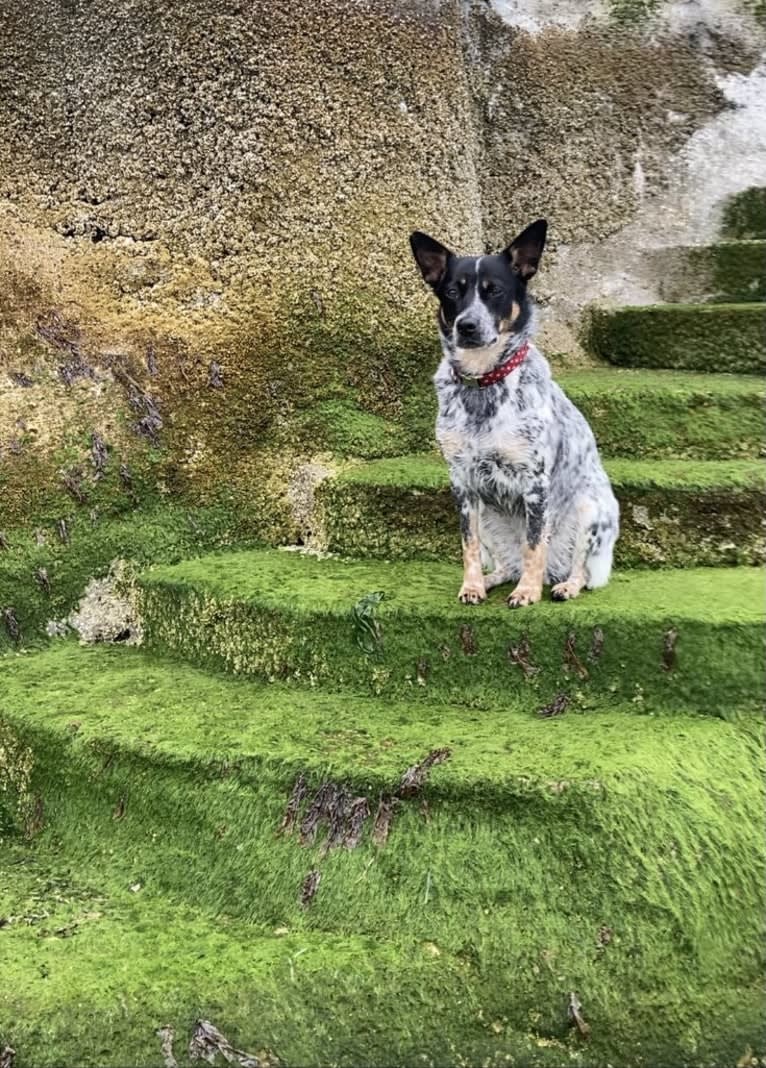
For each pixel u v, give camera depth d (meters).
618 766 1.17
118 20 1.91
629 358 2.26
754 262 2.32
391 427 1.91
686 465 1.72
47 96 1.91
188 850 1.26
